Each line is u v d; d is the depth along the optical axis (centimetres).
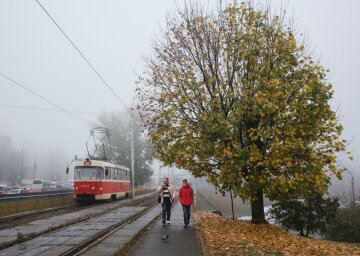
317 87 1641
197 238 1358
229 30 1833
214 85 1808
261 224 1856
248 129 1656
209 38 1853
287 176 1568
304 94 1612
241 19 1805
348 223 2605
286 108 1584
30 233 1384
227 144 1672
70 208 2839
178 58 1897
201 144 1662
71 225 1662
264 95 1498
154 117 1900
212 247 1177
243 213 4975
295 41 1662
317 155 1562
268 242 1393
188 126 1773
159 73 1912
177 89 1808
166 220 1894
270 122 1644
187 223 1672
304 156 1560
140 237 1380
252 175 1600
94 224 1695
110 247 1141
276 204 2336
